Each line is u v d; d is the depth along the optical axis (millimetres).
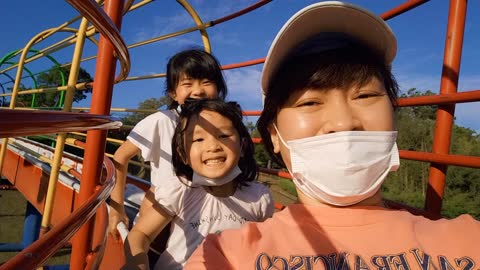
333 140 345
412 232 356
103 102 478
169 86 852
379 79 370
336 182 350
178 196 553
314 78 355
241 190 612
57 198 1142
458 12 540
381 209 377
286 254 340
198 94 798
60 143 654
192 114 577
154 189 602
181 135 578
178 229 552
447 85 545
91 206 348
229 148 565
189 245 537
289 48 385
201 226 550
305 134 361
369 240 347
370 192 356
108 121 336
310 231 357
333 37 394
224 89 854
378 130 356
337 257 335
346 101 359
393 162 351
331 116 353
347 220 360
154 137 758
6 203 4691
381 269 326
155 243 586
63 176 1122
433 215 518
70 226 290
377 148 345
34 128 196
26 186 1635
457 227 366
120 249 611
